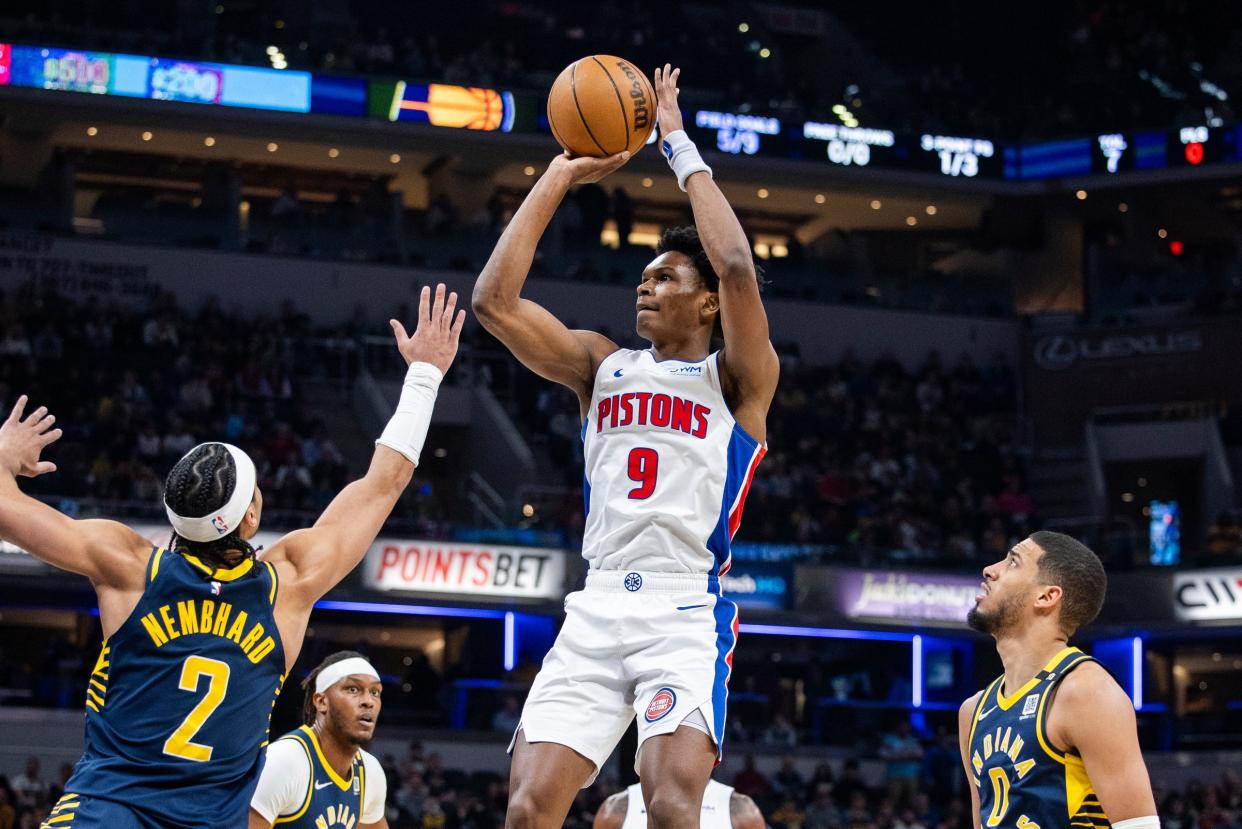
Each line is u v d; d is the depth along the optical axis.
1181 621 23.62
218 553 4.04
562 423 25.27
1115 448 27.75
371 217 27.47
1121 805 4.21
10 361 22.44
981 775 4.55
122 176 28.80
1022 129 31.23
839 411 26.91
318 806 6.13
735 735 22.06
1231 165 29.23
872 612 23.08
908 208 31.69
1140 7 31.92
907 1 34.31
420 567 21.19
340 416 25.08
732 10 34.34
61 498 19.39
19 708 19.28
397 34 31.69
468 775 19.64
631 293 28.11
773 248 32.25
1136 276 29.22
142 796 3.80
